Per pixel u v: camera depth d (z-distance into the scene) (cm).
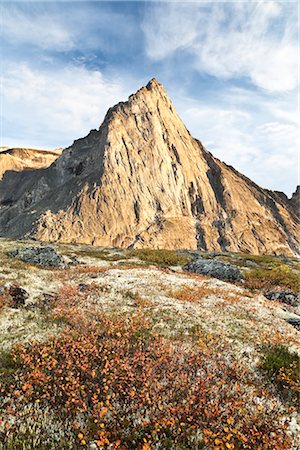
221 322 2000
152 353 1432
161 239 18425
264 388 1296
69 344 1449
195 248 18950
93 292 2431
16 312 1905
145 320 1864
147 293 2495
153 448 889
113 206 19138
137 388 1152
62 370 1267
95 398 1073
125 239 18262
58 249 6041
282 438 973
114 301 2267
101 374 1223
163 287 2700
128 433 934
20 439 884
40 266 3691
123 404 1073
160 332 1739
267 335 1847
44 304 2106
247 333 1855
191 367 1354
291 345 1744
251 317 2186
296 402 1244
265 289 3553
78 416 997
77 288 2539
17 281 2500
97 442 848
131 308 2119
